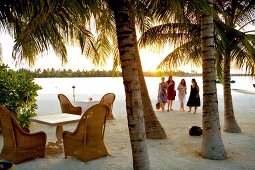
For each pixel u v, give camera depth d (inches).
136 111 160.2
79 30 260.1
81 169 215.3
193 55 389.1
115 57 370.9
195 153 257.8
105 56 372.8
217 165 223.3
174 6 155.4
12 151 229.0
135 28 315.3
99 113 230.5
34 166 221.6
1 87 345.4
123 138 321.4
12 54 182.9
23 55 203.0
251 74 347.3
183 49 385.7
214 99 240.8
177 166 221.8
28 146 232.7
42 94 1129.4
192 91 524.7
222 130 360.2
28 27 161.9
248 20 356.5
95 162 232.1
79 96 980.6
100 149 243.8
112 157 246.4
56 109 598.9
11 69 376.2
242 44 311.4
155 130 315.9
